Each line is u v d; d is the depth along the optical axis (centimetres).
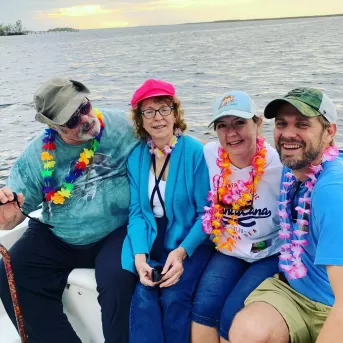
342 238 165
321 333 163
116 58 4228
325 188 176
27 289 245
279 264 214
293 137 186
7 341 244
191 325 221
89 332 258
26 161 255
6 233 279
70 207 252
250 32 10806
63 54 5744
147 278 224
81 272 254
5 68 3709
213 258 242
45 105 235
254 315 189
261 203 228
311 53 3100
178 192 244
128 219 266
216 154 244
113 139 257
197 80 1998
